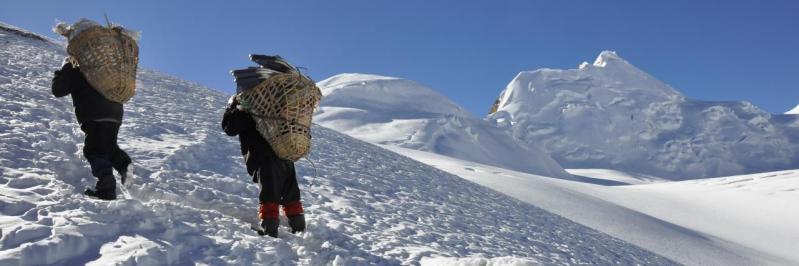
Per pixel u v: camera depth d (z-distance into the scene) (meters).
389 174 12.80
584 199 33.28
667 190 60.41
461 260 4.98
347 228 5.99
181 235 4.28
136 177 5.94
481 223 9.60
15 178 4.83
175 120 11.59
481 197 14.29
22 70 13.18
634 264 10.84
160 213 4.59
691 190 59.59
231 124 4.95
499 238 8.55
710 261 20.59
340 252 4.86
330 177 9.70
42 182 4.91
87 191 4.86
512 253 7.48
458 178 19.48
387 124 174.00
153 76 22.50
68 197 4.56
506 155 166.75
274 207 4.95
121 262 3.55
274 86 4.88
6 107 7.92
